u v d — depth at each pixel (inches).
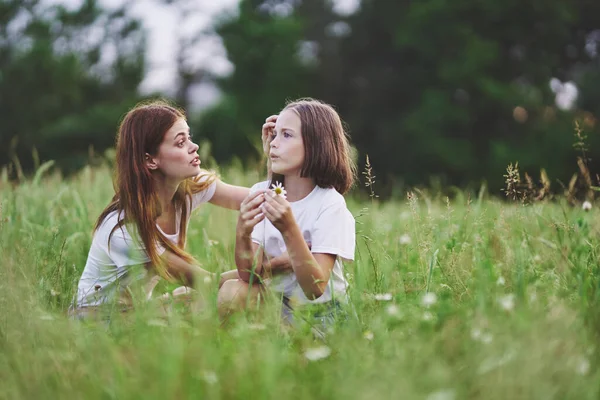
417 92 1070.4
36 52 1144.2
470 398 74.5
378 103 1122.7
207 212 179.5
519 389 72.6
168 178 128.5
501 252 125.6
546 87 971.3
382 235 153.8
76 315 121.6
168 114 125.5
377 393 70.4
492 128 976.9
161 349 81.3
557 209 163.2
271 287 108.3
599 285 107.0
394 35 1107.3
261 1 1274.6
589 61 1048.8
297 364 85.4
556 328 83.0
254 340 90.7
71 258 151.1
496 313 92.5
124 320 102.7
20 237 151.6
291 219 109.1
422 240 133.9
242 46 1163.3
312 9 1289.4
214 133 1074.1
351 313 101.1
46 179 231.8
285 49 1173.1
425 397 72.2
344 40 1209.4
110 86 1245.7
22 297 98.7
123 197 124.6
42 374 79.5
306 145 118.9
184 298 120.0
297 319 102.9
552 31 989.8
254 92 1160.2
